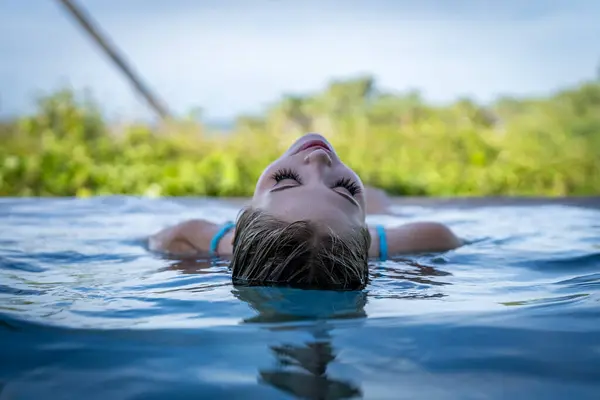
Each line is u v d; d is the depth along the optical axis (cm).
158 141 318
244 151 312
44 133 314
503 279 99
